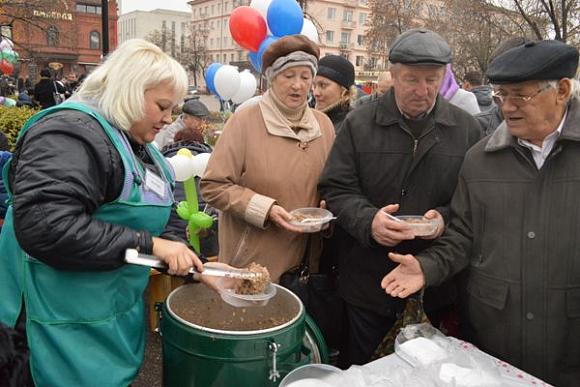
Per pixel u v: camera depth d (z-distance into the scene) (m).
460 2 15.13
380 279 2.04
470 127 2.01
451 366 1.40
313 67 2.09
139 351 1.59
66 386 1.38
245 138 2.11
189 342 1.44
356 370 1.42
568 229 1.54
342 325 2.30
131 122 1.38
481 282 1.70
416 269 1.67
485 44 15.48
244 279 1.58
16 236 1.21
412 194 1.97
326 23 52.91
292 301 1.72
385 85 4.32
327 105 3.12
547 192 1.56
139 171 1.43
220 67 4.81
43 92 9.35
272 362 1.44
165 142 5.57
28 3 17.84
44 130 1.24
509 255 1.62
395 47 1.80
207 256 3.05
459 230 1.78
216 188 2.08
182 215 2.71
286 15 3.08
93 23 44.44
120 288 1.48
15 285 1.43
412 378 1.36
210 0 67.38
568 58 1.43
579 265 1.54
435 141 1.93
